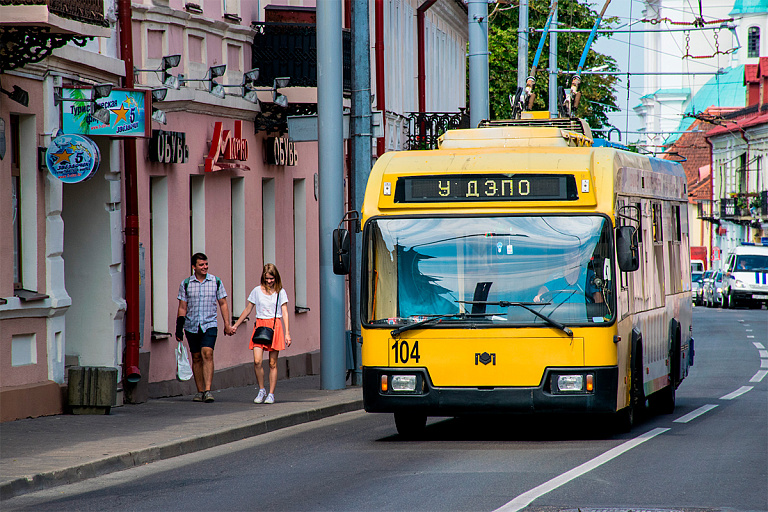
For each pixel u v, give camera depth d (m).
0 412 29.31
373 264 27.64
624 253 26.75
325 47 40.53
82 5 29.48
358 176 42.03
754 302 127.50
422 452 26.23
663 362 34.19
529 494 20.20
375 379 27.30
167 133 37.94
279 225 49.31
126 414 32.09
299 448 27.44
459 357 26.89
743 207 168.38
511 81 114.94
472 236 27.33
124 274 35.69
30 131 31.23
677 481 21.78
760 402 39.41
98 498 20.84
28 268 31.31
